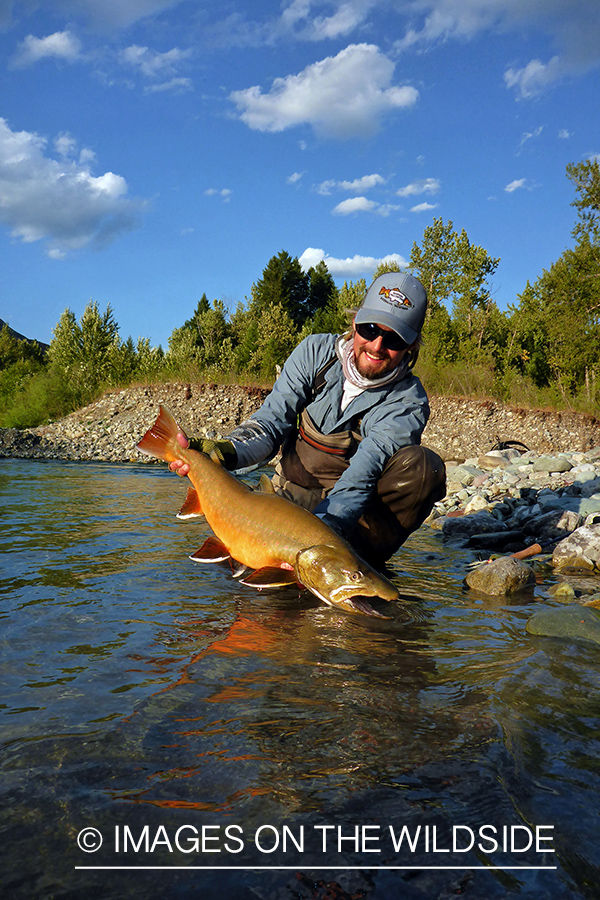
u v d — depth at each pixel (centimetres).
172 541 424
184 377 2575
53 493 738
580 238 2881
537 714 175
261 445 359
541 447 1878
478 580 352
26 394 3034
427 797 131
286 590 312
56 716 162
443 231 3884
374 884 107
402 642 241
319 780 137
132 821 121
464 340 3244
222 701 175
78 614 253
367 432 370
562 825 125
